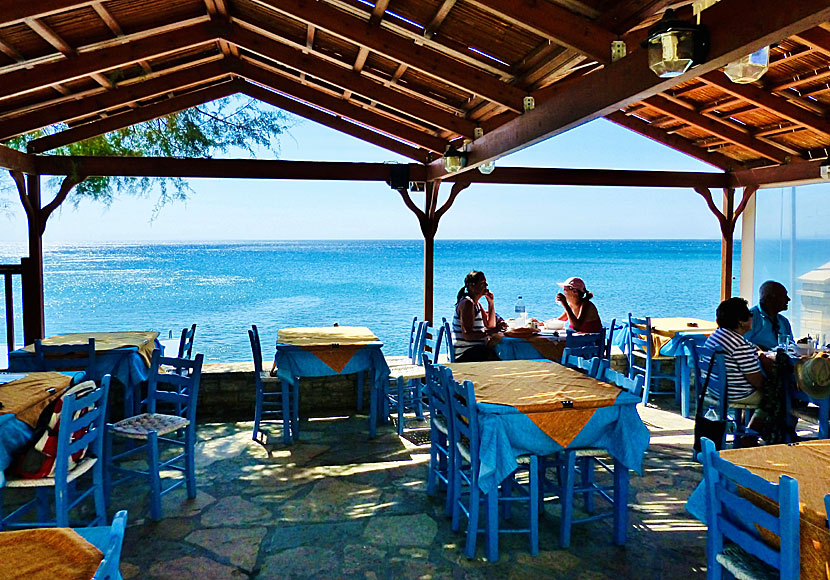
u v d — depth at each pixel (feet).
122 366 17.19
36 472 10.58
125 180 28.96
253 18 17.93
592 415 11.27
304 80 22.22
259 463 16.17
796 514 6.48
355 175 25.55
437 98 20.40
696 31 9.37
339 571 10.66
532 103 16.92
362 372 21.24
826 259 25.93
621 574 10.53
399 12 15.17
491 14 14.29
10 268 23.17
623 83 11.64
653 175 27.58
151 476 12.68
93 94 20.95
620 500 11.53
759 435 14.49
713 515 7.82
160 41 17.80
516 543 11.71
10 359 16.42
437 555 11.23
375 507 13.35
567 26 12.42
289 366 17.75
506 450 10.77
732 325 14.96
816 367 13.14
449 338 20.89
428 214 26.20
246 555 11.22
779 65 17.54
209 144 29.86
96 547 5.94
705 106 22.41
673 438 18.30
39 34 15.11
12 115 20.47
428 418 20.70
